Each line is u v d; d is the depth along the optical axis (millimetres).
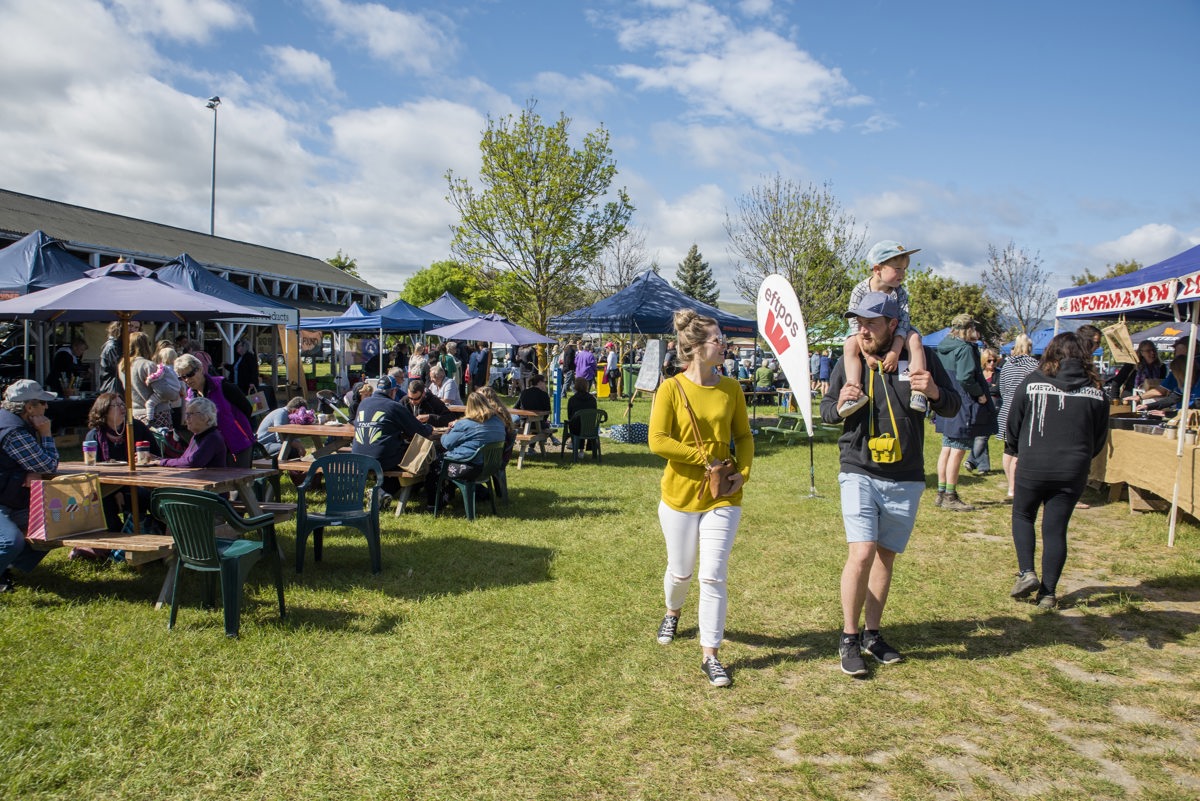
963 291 44469
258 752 2971
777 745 3059
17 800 2629
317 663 3789
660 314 13273
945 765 2902
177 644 3988
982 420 7375
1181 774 2805
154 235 23500
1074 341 4477
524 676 3668
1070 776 2803
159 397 6906
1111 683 3562
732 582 5148
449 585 5082
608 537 6445
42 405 4832
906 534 3652
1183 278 6055
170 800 2672
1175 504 5840
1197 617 4375
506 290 24109
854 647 3676
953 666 3758
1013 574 5266
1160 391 9188
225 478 5020
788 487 8781
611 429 13906
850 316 3619
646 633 4227
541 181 23203
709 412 3602
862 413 3621
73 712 3240
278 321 13781
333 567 5512
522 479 9523
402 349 21594
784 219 26438
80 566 5336
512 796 2707
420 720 3240
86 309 4867
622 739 3092
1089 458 4426
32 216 18516
